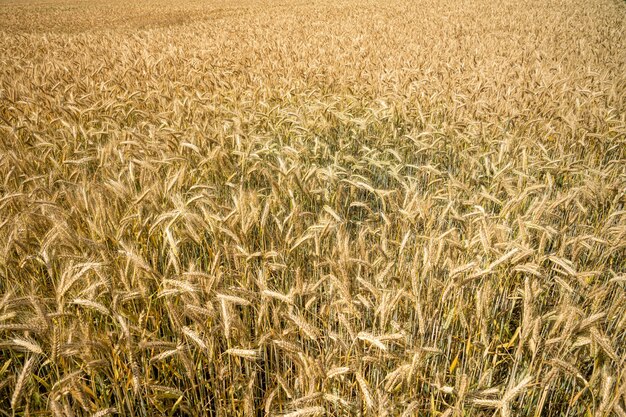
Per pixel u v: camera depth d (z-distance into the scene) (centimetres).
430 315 272
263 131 604
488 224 313
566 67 1013
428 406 254
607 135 543
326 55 1125
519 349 219
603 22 1958
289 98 718
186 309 225
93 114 645
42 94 685
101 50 1341
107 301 275
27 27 2709
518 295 308
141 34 1898
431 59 1053
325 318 261
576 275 251
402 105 619
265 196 401
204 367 256
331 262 256
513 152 504
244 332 226
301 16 2528
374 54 1125
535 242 380
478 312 249
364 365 239
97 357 220
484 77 814
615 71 983
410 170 550
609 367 207
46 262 234
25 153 470
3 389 266
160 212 334
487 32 1756
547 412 265
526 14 2292
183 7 3969
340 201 431
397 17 2344
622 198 379
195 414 233
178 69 970
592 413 224
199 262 330
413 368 199
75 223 317
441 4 2983
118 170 434
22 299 207
